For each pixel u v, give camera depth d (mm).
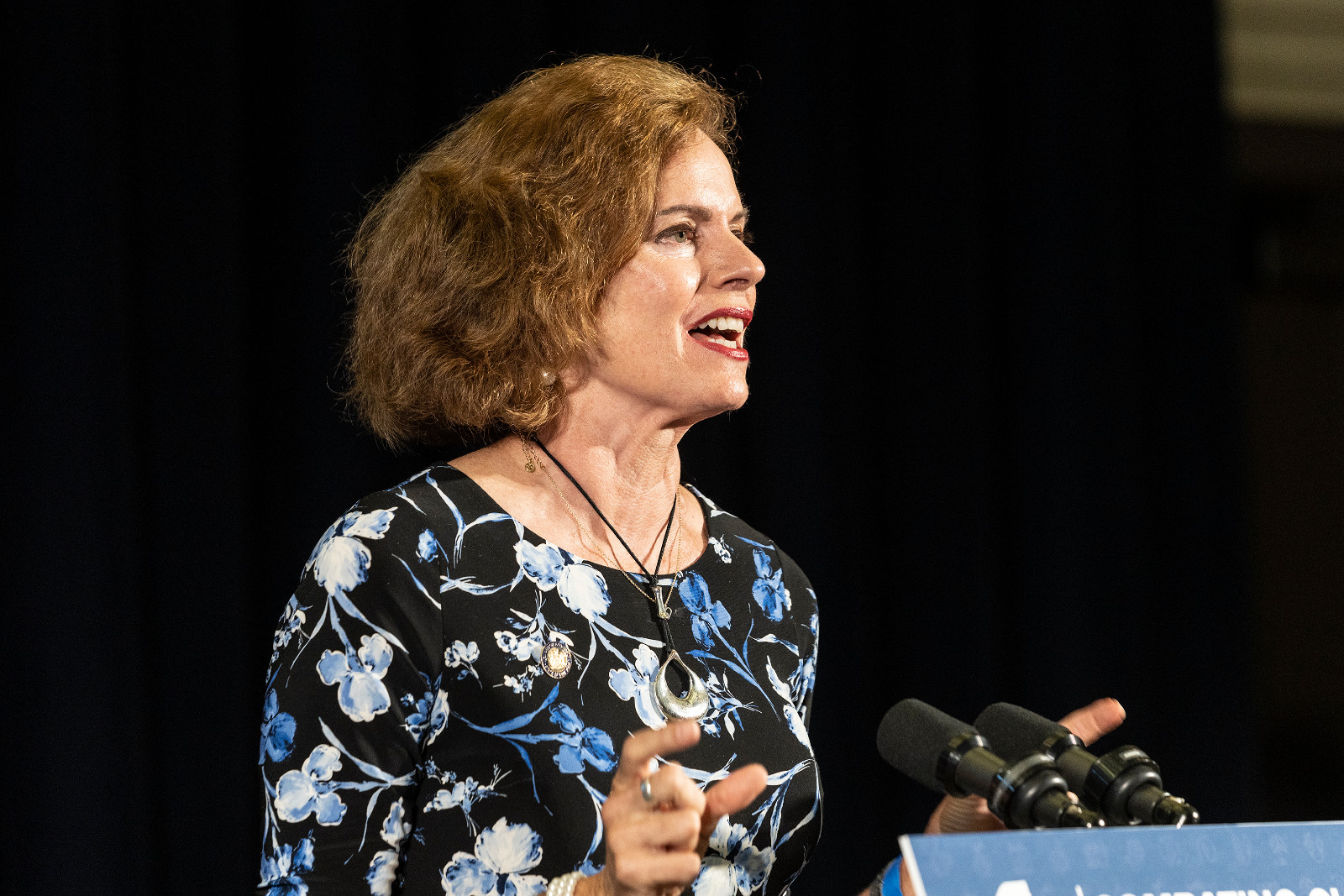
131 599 5156
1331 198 11078
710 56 6621
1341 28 9938
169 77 5496
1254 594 11242
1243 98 10594
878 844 6734
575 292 2898
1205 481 7996
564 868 2580
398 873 2646
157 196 5441
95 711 5027
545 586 2809
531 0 6207
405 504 2781
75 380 5148
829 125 7055
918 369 7246
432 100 6113
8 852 4957
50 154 5195
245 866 5281
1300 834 1989
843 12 7137
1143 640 7582
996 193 7758
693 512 3311
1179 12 8195
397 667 2611
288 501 5699
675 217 2986
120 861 5004
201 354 5422
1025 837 1907
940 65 7406
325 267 5727
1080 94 7742
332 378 5711
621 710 2738
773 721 2965
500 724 2658
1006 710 2564
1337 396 11555
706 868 2736
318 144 5773
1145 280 8055
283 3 5879
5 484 5121
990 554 7254
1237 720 7898
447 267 2982
